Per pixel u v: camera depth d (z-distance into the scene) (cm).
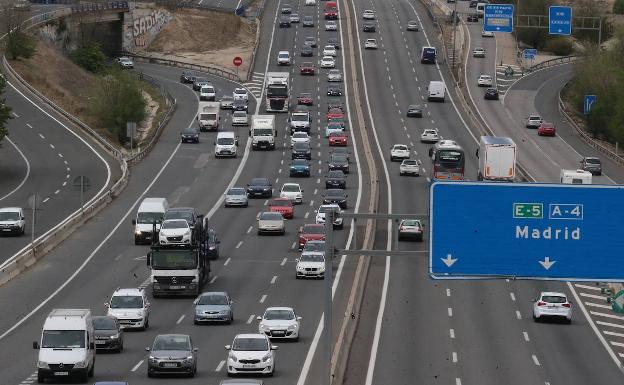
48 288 18712
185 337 13425
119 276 19700
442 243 10912
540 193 10856
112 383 10631
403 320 17150
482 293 19275
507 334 16500
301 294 18638
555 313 17262
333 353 14300
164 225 18512
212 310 16325
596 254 10862
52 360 12750
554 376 14138
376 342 15738
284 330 15325
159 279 18300
